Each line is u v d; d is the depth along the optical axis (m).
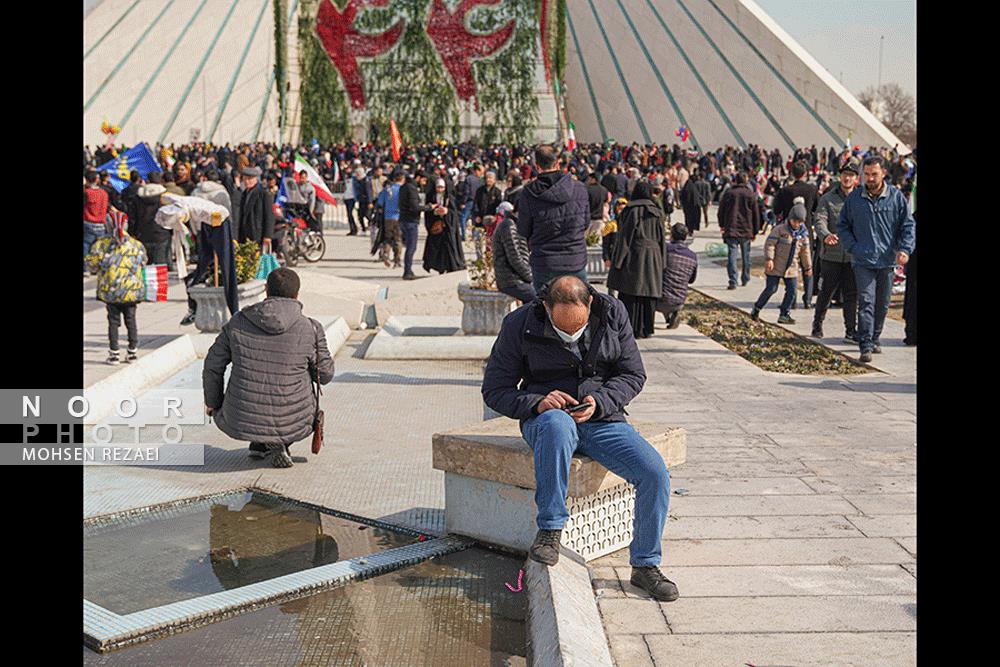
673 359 10.71
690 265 12.62
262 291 11.93
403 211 17.91
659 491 4.36
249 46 68.00
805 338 12.28
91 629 3.97
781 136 62.84
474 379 9.78
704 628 3.95
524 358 4.68
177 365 9.95
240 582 4.64
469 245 24.94
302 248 21.41
